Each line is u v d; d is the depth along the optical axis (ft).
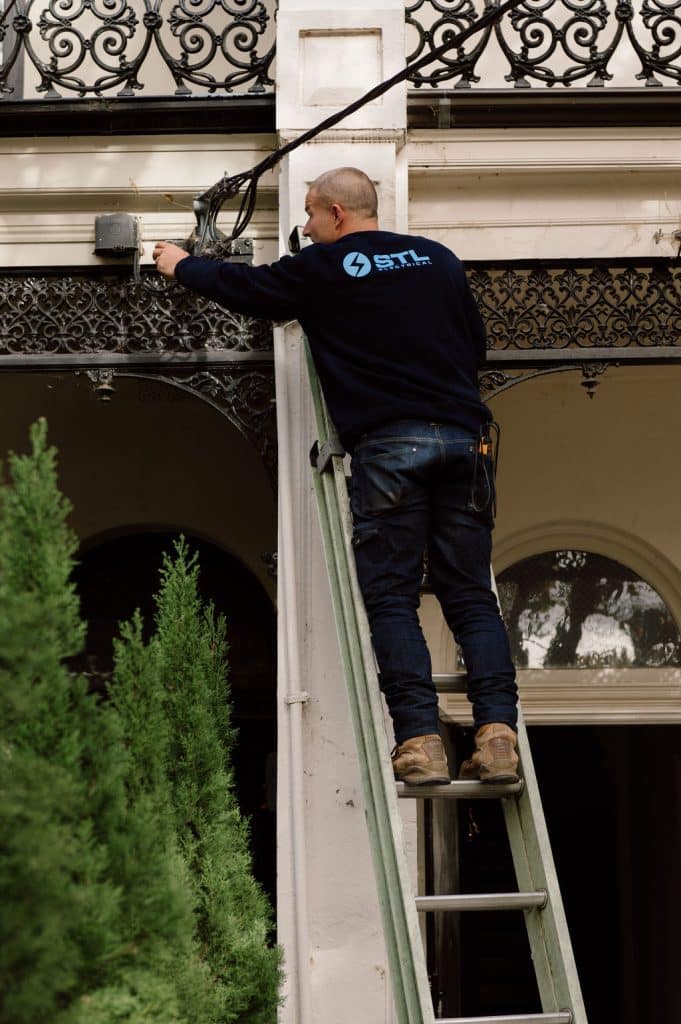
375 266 28.04
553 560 52.65
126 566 55.77
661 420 52.24
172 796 25.02
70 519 54.13
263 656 55.47
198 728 25.82
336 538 28.91
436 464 26.81
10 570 17.40
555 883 24.32
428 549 27.66
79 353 36.06
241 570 56.03
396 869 24.45
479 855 67.36
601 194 37.35
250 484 54.54
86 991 17.02
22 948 15.42
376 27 36.01
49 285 36.42
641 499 51.90
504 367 36.11
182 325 36.17
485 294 36.63
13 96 40.34
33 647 17.04
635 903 67.26
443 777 25.12
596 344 36.22
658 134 37.01
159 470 54.54
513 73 36.73
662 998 61.11
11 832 15.99
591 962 73.41
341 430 27.50
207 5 50.78
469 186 37.32
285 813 32.27
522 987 66.85
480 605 27.04
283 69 35.83
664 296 36.47
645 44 49.24
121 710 21.53
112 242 35.96
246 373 35.99
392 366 27.35
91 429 54.39
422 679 25.76
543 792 75.66
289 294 28.02
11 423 53.67
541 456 52.21
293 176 35.17
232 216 37.35
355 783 32.30
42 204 37.42
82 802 17.53
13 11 41.34
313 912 31.68
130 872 17.98
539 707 51.52
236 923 24.81
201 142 37.50
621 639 51.90
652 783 62.90
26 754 16.61
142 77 50.37
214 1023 22.30
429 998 22.80
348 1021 31.14
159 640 26.76
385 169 35.22
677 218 37.11
